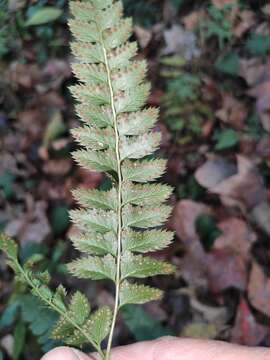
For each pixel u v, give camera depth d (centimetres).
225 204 36
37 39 41
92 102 14
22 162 40
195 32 42
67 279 34
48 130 40
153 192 15
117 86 14
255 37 42
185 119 40
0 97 42
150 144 15
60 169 39
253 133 39
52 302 15
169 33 42
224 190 36
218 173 37
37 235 37
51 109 41
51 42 41
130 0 43
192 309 33
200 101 40
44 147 40
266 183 36
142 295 15
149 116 14
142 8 43
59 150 40
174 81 40
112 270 15
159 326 31
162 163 15
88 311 15
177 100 40
